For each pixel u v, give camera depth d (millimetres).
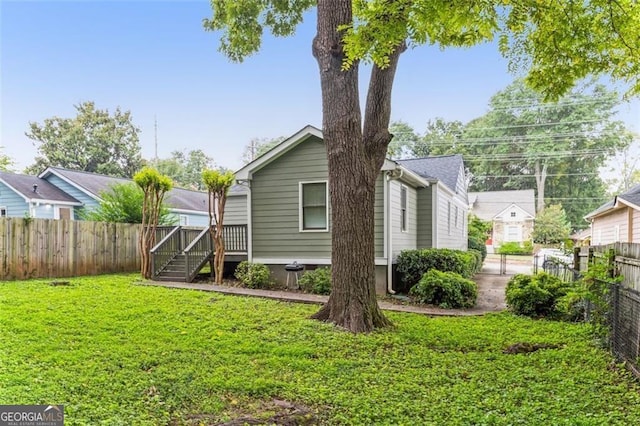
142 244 11086
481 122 39156
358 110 5828
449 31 4082
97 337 4871
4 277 9625
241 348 4602
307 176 10297
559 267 9992
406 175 10656
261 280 9930
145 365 3961
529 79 5340
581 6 4387
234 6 9039
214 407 3088
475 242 21219
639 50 4750
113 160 34344
